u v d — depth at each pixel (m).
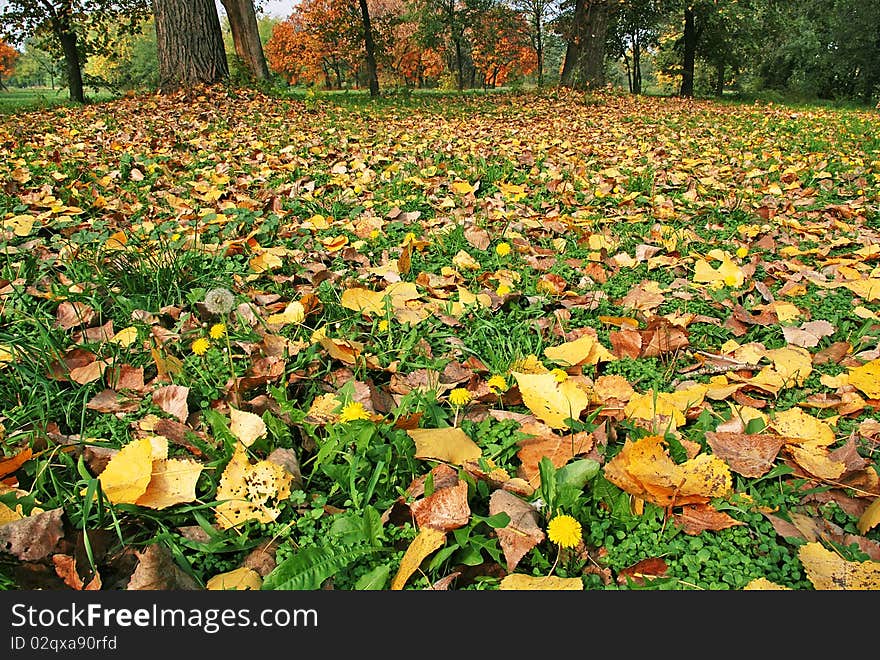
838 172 6.52
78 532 1.46
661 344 2.49
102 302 2.76
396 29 41.38
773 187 5.57
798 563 1.47
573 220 4.43
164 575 1.37
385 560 1.48
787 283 3.21
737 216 4.72
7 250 3.14
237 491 1.59
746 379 2.26
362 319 2.75
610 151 8.04
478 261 3.64
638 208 4.89
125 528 1.56
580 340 2.35
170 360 2.21
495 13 29.94
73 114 11.42
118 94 18.08
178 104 11.89
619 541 1.56
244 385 2.14
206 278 3.08
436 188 5.34
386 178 5.82
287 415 1.96
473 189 5.20
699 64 39.72
